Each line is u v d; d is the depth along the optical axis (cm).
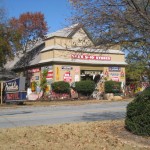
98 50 1150
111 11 988
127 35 1021
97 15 1006
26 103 3034
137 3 965
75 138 1052
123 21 984
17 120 1642
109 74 3900
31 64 3984
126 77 4147
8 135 1103
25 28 4469
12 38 3497
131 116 1101
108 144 963
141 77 3741
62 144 962
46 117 1778
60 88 3444
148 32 978
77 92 3597
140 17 962
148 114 1046
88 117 1766
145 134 1051
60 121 1581
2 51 3322
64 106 2700
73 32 1115
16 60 4597
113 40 1040
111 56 3922
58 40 3525
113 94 3750
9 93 2942
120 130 1161
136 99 1110
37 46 4384
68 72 3584
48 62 3569
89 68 3747
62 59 3528
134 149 909
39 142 989
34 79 3938
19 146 933
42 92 3638
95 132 1155
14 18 4256
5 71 4247
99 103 3012
